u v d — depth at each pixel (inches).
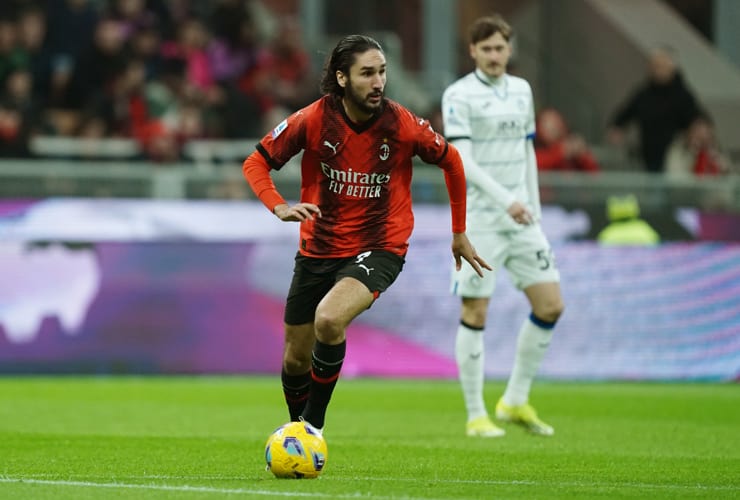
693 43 3125.0
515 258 1198.9
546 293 1190.9
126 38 2388.0
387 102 857.5
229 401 1536.7
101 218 1895.9
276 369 1934.1
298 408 917.2
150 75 2391.7
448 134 1174.3
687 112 2416.3
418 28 3053.6
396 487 780.0
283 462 810.2
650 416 1408.7
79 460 944.9
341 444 1086.4
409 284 1959.9
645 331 1996.8
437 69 2992.1
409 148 860.0
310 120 849.5
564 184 2027.6
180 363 1902.1
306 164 865.5
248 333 1927.9
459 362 1189.1
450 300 1968.5
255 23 2738.7
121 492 741.9
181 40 2449.6
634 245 2016.5
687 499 756.0
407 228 872.9
